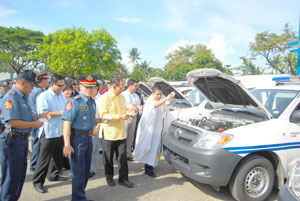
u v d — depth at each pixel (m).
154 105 4.31
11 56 37.09
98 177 4.49
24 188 3.93
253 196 3.37
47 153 3.81
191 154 3.36
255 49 29.89
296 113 3.54
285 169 3.50
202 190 3.93
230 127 3.68
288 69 28.70
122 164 4.02
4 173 2.96
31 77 3.00
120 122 3.91
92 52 29.17
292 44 6.14
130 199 3.58
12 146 2.91
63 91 4.57
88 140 3.29
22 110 2.96
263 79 6.68
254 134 3.34
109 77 43.41
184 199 3.60
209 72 3.71
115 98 3.95
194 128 3.65
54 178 4.25
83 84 3.24
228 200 3.59
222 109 4.69
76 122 3.21
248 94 3.52
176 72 50.72
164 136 4.33
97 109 4.77
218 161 3.13
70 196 3.67
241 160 3.31
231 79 3.46
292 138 3.53
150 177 4.51
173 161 3.85
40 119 3.14
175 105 6.72
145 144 4.46
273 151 3.40
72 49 27.28
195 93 7.43
